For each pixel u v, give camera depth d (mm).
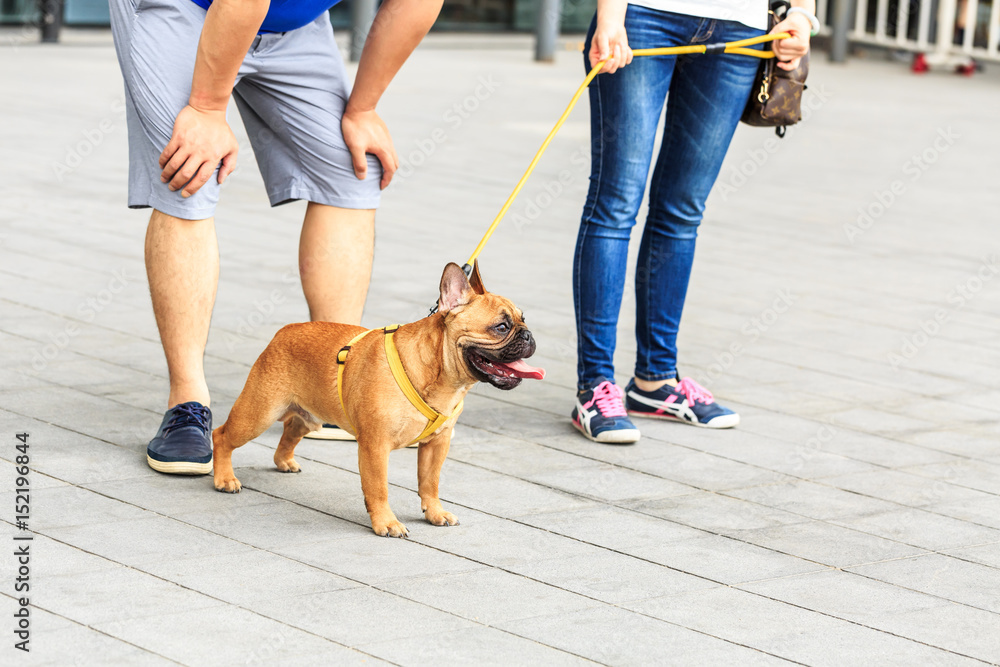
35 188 9305
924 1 22078
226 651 2941
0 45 19078
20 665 2812
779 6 5043
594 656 3035
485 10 26156
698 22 4660
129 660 2867
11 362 5289
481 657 2992
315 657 2938
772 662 3062
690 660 3045
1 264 7039
